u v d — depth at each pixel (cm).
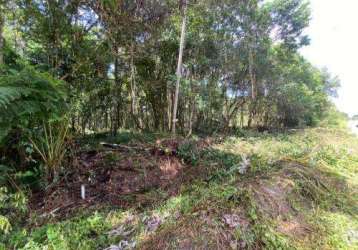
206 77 727
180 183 308
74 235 191
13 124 229
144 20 472
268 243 183
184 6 527
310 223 222
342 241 199
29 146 283
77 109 345
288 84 930
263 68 820
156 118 721
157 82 643
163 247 172
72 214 233
